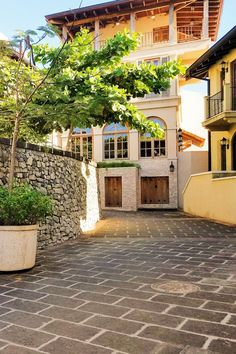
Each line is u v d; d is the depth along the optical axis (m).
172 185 20.62
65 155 9.94
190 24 23.09
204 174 14.76
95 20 21.22
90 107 6.52
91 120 6.70
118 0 20.16
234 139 16.14
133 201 20.62
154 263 5.91
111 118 10.62
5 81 6.59
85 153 22.56
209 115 16.34
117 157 21.91
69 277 5.05
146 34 22.00
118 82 10.48
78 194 10.95
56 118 6.39
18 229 5.36
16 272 5.36
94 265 5.84
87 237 9.71
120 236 9.75
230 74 15.56
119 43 9.03
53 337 3.00
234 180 11.83
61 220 9.02
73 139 22.73
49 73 6.56
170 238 9.03
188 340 2.90
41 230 7.82
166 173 20.78
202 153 20.45
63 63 7.11
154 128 11.38
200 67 17.56
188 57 21.61
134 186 20.64
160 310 3.60
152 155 21.17
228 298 3.96
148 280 4.80
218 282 4.64
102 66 10.01
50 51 8.92
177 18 22.77
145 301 3.89
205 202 14.73
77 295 4.17
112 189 21.39
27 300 4.01
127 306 3.74
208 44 20.14
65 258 6.51
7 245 5.31
